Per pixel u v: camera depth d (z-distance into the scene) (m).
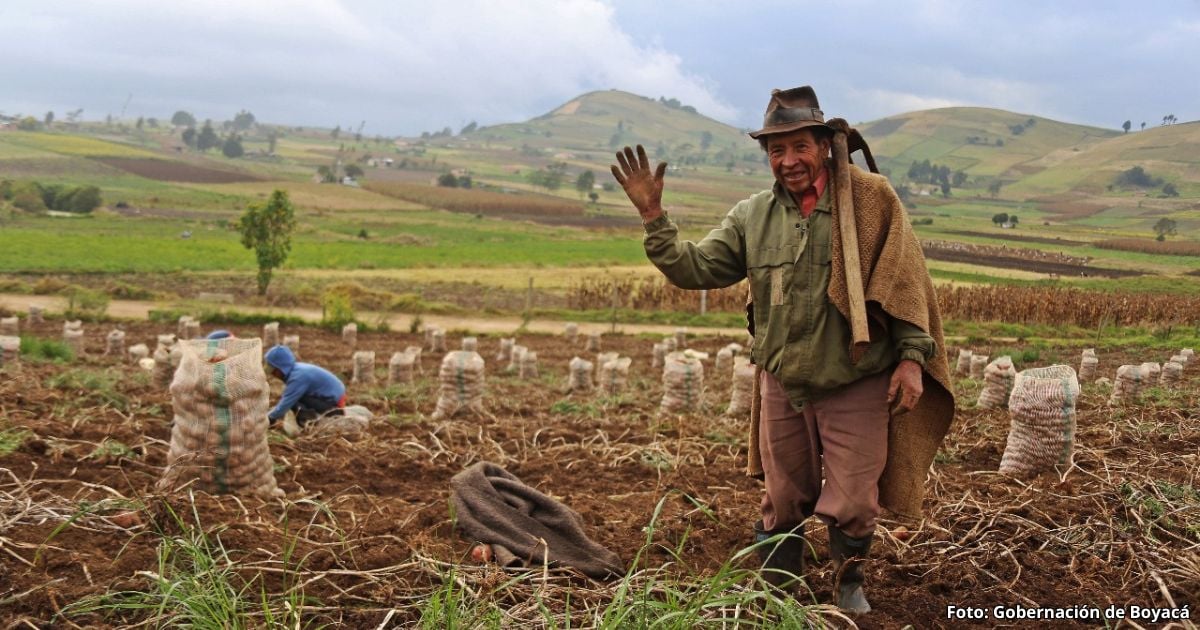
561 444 8.46
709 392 13.91
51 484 5.67
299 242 66.88
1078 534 5.29
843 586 4.19
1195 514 5.68
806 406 4.12
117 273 42.03
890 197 4.00
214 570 3.87
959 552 5.07
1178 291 50.41
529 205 130.12
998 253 76.12
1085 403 11.80
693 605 3.64
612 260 60.75
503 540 4.82
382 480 6.64
